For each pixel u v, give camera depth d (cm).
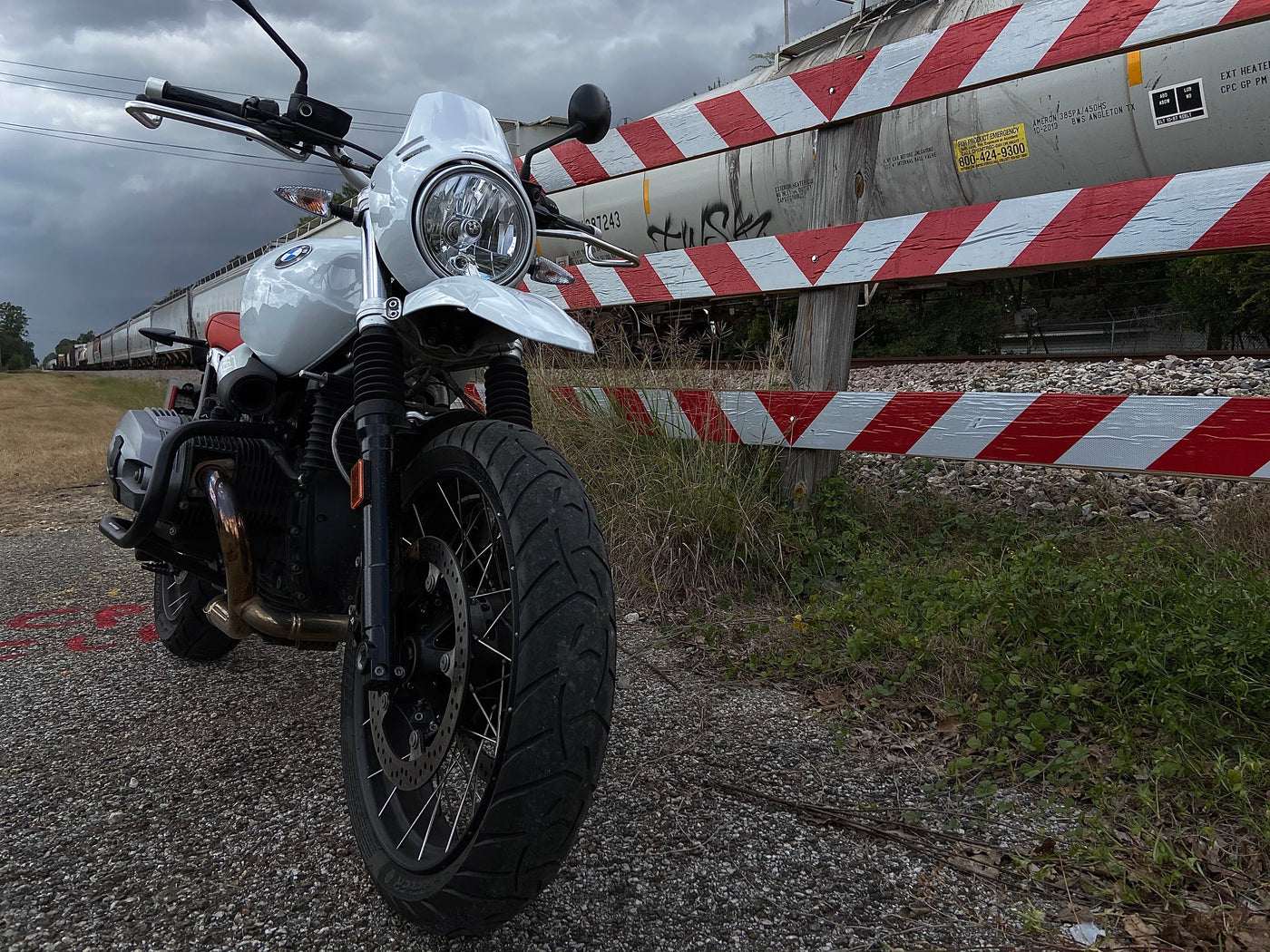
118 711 288
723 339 562
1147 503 417
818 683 298
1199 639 260
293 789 234
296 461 239
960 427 357
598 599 152
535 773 144
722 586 383
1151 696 248
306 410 236
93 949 169
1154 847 193
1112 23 309
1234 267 1140
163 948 169
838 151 395
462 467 178
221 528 216
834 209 399
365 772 197
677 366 480
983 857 200
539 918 179
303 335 228
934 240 356
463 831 164
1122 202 311
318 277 228
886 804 224
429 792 195
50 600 436
